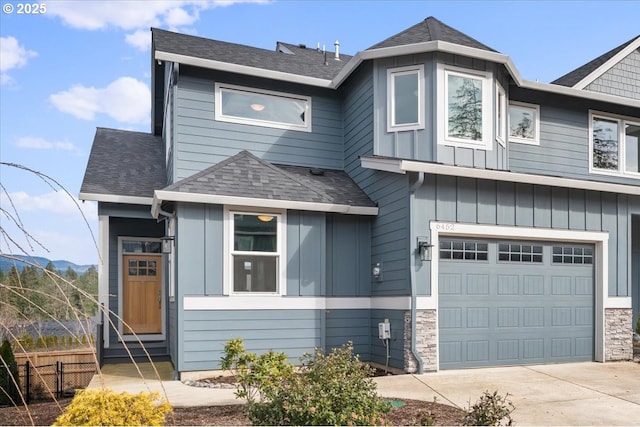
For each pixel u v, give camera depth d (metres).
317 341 9.46
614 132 13.23
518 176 9.35
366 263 10.25
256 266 9.26
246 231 9.23
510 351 9.48
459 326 9.12
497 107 10.60
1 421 6.39
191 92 10.85
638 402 6.94
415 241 8.82
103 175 11.97
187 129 10.75
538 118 12.31
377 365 9.78
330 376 5.11
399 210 9.24
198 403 6.63
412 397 7.01
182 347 8.62
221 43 12.63
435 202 9.04
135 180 11.98
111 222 12.66
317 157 11.88
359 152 11.17
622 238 10.56
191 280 8.78
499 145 10.68
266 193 9.27
